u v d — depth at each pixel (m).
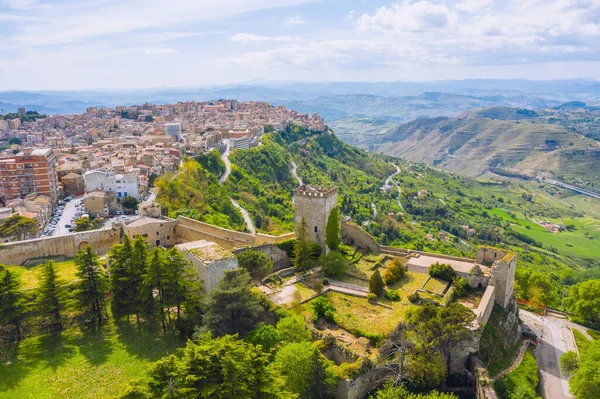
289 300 77.50
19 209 129.62
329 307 74.31
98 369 62.12
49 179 154.00
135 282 74.19
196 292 75.75
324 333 67.75
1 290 65.12
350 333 69.88
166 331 71.50
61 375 60.62
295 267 90.25
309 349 58.66
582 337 98.19
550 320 107.38
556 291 149.75
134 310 72.88
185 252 79.62
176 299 70.81
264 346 61.84
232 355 49.16
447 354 68.88
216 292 65.50
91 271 71.69
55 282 69.19
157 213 111.94
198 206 157.25
